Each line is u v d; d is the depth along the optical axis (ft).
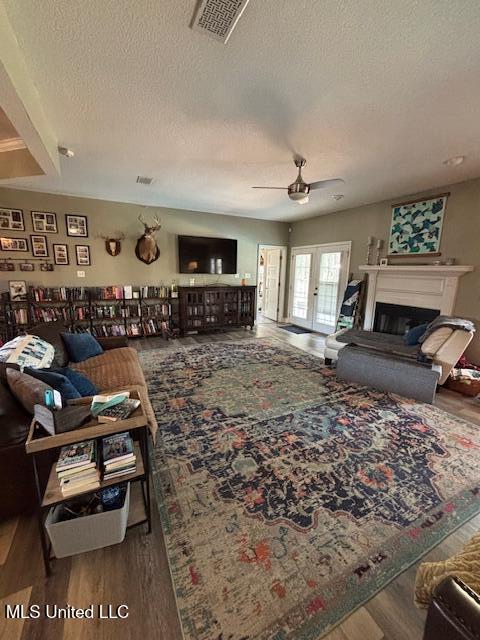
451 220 12.69
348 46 4.89
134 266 17.84
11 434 4.48
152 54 5.13
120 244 17.11
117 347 11.27
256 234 21.75
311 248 20.92
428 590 2.95
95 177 12.34
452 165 10.38
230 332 19.89
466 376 10.44
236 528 4.83
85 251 16.40
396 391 10.09
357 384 10.93
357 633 3.44
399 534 4.78
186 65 5.43
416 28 4.47
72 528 4.04
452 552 4.50
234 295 19.99
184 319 18.35
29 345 7.24
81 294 16.11
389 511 5.22
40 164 8.77
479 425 8.25
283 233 22.91
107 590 3.85
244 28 4.54
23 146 9.21
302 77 5.74
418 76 5.65
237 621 3.53
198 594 3.82
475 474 6.23
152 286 18.15
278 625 3.50
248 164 10.57
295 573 4.11
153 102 6.69
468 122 7.41
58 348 8.87
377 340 12.81
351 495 5.57
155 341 17.24
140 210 17.53
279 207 17.79
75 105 6.82
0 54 4.19
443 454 6.88
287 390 10.30
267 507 5.26
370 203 16.22
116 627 3.46
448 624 2.25
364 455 6.78
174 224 18.67
